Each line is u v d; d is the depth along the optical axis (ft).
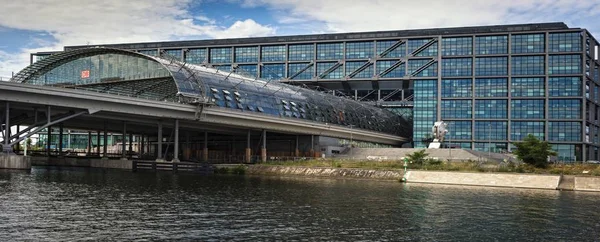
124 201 186.60
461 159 402.52
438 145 488.44
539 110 622.13
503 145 629.51
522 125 625.82
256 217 160.56
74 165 413.39
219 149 535.19
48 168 363.97
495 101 637.30
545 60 623.77
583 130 608.19
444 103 653.30
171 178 296.71
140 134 549.95
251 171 358.64
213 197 204.44
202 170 352.49
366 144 588.50
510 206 195.83
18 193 198.18
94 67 433.48
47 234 128.36
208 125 424.87
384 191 241.35
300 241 130.31
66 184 238.27
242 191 229.04
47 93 301.22
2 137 321.93
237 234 135.85
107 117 370.12
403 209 183.42
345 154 496.64
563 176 284.82
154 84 403.95
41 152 495.41
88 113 327.26
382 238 135.95
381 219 162.40
